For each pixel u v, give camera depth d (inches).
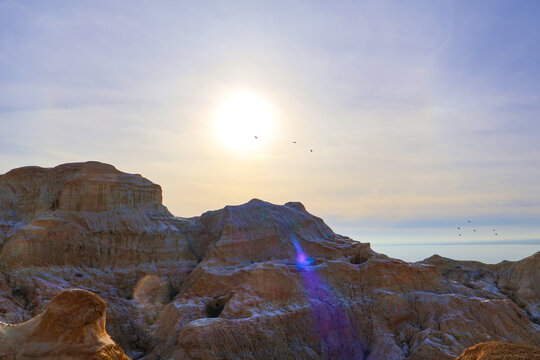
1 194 2687.0
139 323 2207.2
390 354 2092.8
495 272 3117.6
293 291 2335.1
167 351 1940.2
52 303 1035.9
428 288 2546.8
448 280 2736.2
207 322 1898.4
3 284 2079.2
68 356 949.8
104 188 2721.5
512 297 2787.9
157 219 2908.5
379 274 2524.6
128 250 2615.7
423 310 2343.8
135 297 2372.0
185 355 1785.2
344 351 2190.0
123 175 2903.5
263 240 2883.9
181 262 2765.7
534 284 2797.7
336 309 2336.4
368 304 2393.0
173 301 2300.7
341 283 2500.0
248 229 2903.5
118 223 2664.9
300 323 2180.1
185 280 2564.0
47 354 946.1
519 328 2206.0
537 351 982.4
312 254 2891.2
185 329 1873.8
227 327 1920.5
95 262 2487.7
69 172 2795.3
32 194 2731.3
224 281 2377.0
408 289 2488.9
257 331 1991.9
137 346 2095.2
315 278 2474.2
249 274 2363.4
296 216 3179.1
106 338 1048.8
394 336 2225.6
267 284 2317.9
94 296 1071.0
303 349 2080.5
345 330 2266.2
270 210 3122.5
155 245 2733.8
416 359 1984.5
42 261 2290.8
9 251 2215.8
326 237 3196.4
